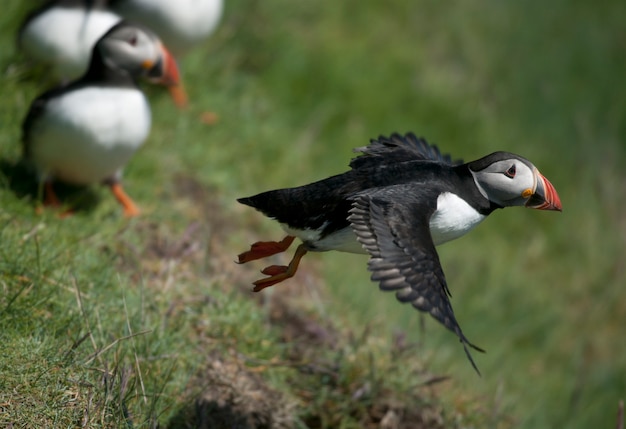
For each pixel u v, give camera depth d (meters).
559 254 15.94
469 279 13.77
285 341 9.55
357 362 9.23
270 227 11.77
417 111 16.09
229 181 12.02
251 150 13.02
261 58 15.05
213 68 13.92
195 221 10.81
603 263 16.02
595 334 14.86
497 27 19.20
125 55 9.97
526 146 17.27
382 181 7.08
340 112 15.20
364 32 16.89
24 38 11.11
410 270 6.02
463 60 17.94
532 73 18.75
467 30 18.44
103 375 7.22
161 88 12.68
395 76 16.34
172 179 11.45
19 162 10.07
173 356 8.03
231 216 11.49
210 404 8.08
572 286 15.45
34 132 9.53
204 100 13.12
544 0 20.41
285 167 13.27
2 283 7.79
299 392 8.94
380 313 10.95
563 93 18.77
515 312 13.84
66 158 9.60
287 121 14.47
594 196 17.27
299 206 7.06
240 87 14.14
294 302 10.37
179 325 8.59
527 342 13.80
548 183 7.44
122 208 10.24
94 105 9.48
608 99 19.31
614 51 20.20
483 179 7.38
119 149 9.74
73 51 11.11
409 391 9.16
